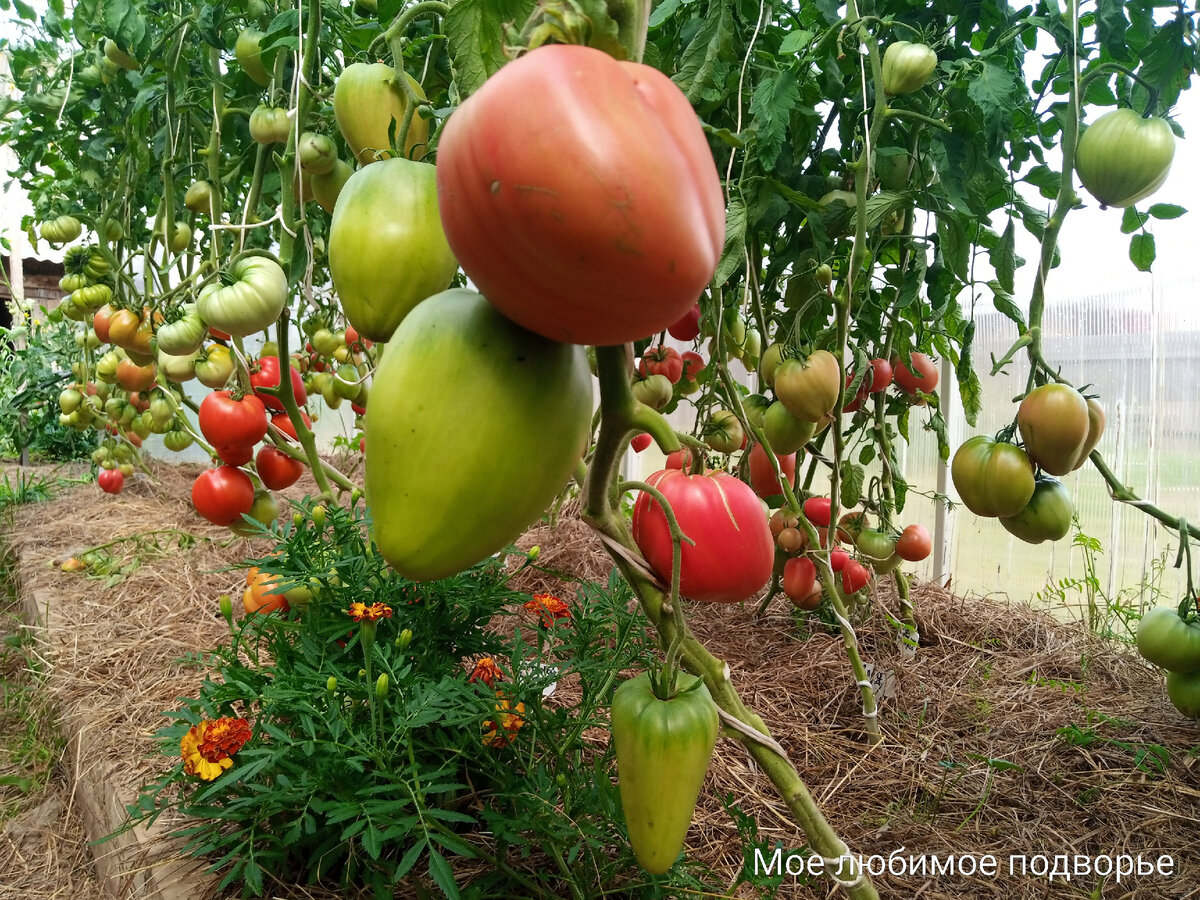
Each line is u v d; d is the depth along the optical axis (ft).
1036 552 10.53
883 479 7.47
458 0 2.12
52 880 6.12
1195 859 5.33
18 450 20.35
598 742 5.86
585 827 3.94
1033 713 7.16
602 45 1.68
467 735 4.42
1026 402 4.46
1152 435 9.43
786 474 6.31
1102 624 9.29
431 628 5.08
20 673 9.96
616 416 2.02
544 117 1.42
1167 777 6.18
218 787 3.84
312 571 4.87
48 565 11.70
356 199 2.27
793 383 5.05
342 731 4.28
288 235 4.90
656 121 1.50
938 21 5.25
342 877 4.39
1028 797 5.97
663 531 2.43
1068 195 4.25
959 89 4.50
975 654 8.42
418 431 1.73
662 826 2.37
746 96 4.81
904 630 8.25
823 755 6.34
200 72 8.06
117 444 13.66
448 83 4.64
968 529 11.02
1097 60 5.08
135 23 6.82
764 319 6.56
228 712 4.75
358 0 4.99
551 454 1.78
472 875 4.35
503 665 5.65
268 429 6.04
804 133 5.08
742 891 4.52
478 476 1.73
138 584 10.64
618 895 4.11
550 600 5.06
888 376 6.40
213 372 6.09
